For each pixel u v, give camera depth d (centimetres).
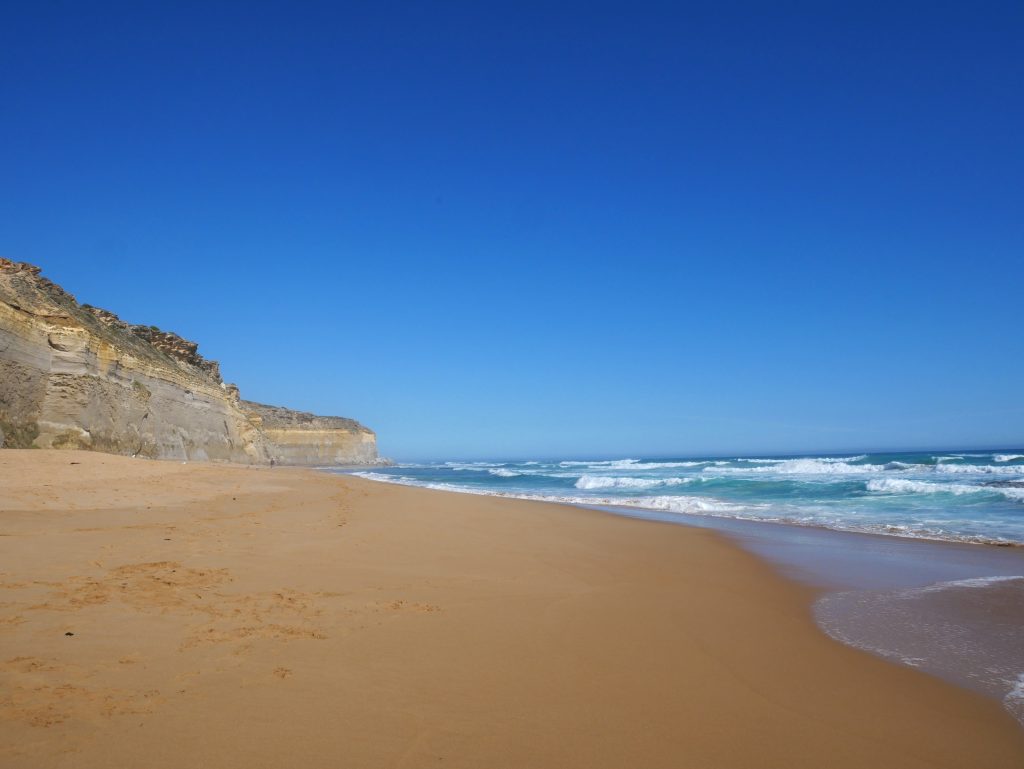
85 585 645
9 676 409
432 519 1446
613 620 650
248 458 6188
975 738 404
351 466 11144
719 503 2122
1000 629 657
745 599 779
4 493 1302
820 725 416
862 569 984
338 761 333
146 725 359
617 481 3469
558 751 360
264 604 625
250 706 394
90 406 3259
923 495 2148
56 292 3603
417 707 408
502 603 695
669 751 368
